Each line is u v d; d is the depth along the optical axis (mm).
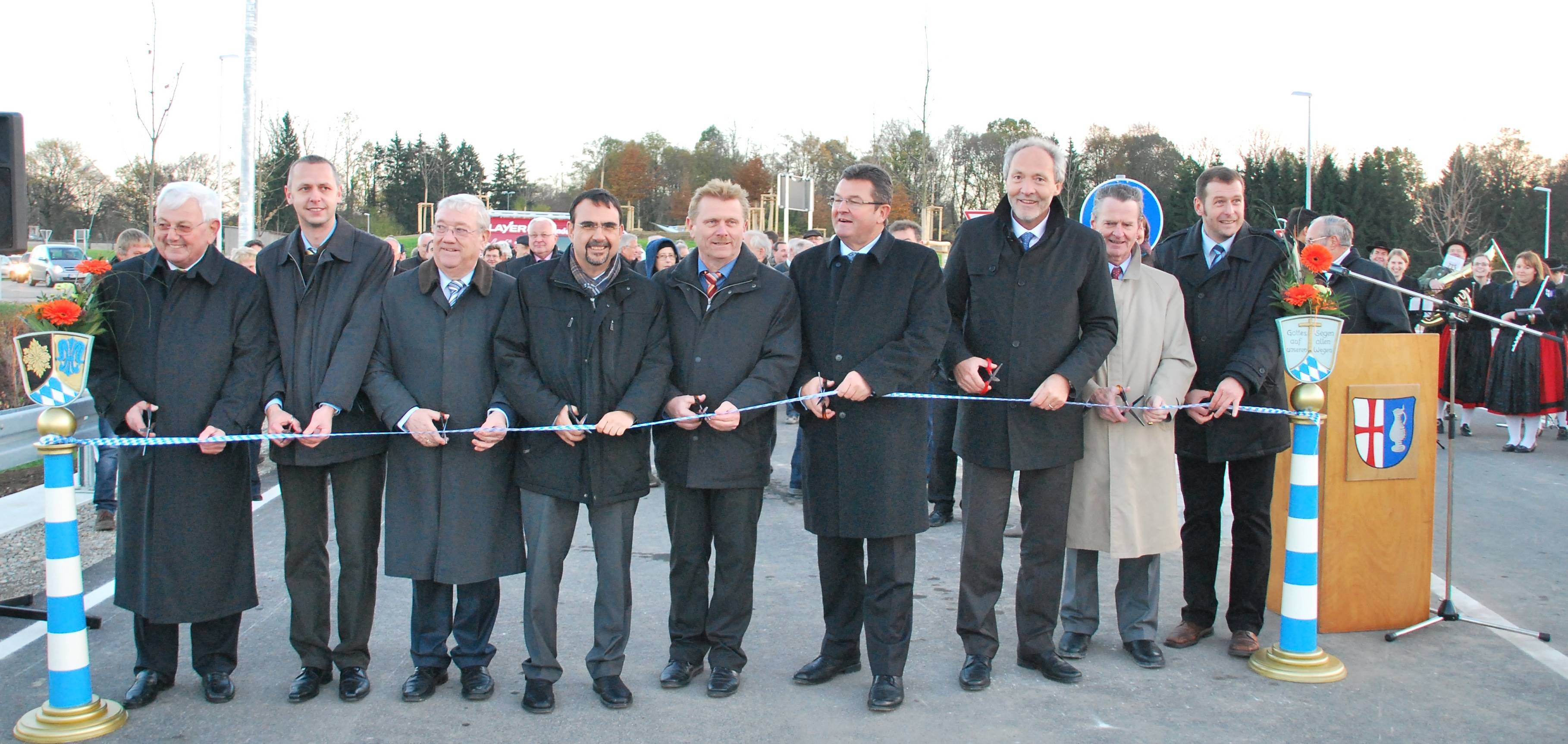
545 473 3867
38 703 4000
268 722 3809
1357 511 4734
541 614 3922
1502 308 10812
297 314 3979
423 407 3932
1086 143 58625
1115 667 4363
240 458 3955
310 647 4047
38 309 3602
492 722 3816
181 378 3824
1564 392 10367
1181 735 3699
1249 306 4469
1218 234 4578
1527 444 10391
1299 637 4238
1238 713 3881
